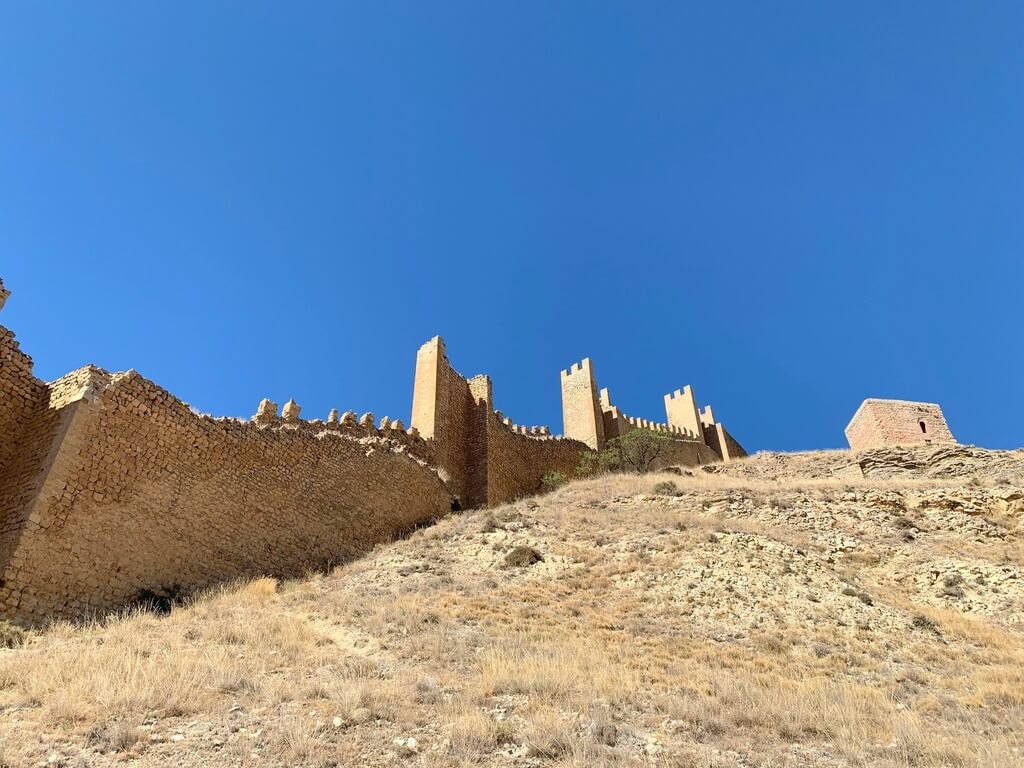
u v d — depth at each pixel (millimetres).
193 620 15906
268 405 28781
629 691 12578
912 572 24031
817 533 27453
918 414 51250
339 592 20078
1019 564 24953
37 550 15750
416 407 44750
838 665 15977
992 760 9961
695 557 22797
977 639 18500
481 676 13070
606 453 54750
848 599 20359
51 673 11016
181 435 20953
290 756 8703
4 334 19062
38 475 16891
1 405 18438
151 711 9836
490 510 34062
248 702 10609
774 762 9680
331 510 26719
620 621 18297
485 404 48594
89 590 16641
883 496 31375
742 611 19219
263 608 17766
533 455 53219
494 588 20891
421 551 25688
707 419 81562
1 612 14516
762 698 12586
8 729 8805
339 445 28688
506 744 9711
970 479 38125
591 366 68375
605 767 8898
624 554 23984
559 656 14477
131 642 13406
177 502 20047
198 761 8367
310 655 13742
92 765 8008
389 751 9172
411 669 13359
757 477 46656
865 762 9797
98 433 18172
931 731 11727
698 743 10398
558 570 22844
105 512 17734
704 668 14820
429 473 35312
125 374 19781
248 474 23219
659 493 33594
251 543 22281
